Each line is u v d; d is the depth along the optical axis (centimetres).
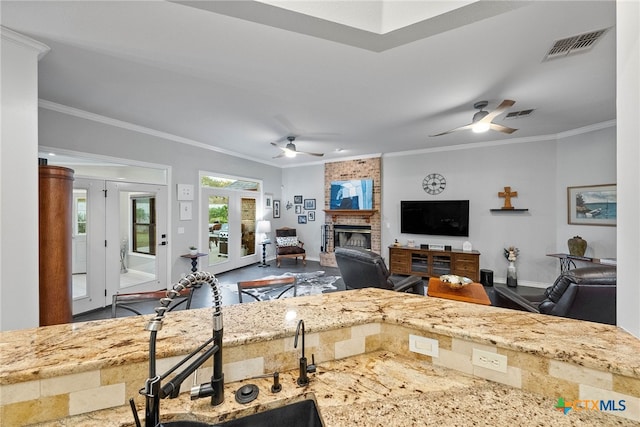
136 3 170
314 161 716
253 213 695
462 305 127
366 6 172
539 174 479
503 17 183
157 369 87
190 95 311
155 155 448
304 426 87
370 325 113
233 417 82
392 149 581
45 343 92
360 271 353
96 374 81
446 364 101
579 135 435
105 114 371
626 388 76
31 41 205
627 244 96
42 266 235
